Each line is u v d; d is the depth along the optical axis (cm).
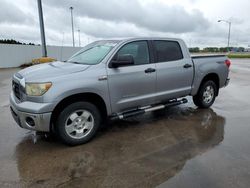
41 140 421
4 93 851
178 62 518
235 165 326
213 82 616
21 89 378
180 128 477
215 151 370
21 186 284
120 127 486
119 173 311
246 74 1470
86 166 330
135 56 457
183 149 379
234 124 496
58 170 320
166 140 417
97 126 418
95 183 289
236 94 811
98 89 399
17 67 2438
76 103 387
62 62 474
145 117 552
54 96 357
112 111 430
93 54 456
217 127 479
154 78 473
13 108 393
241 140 413
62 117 377
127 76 433
